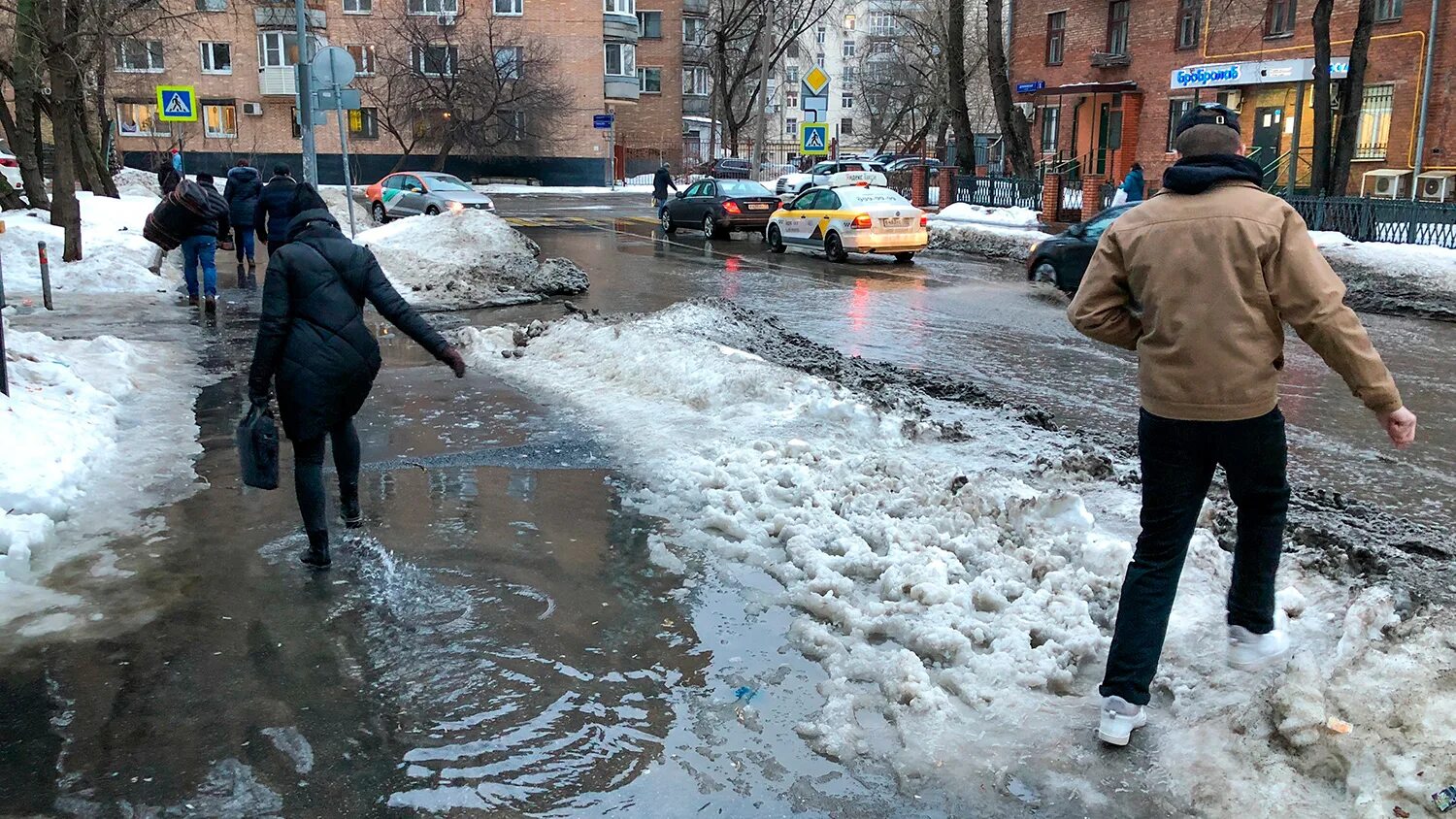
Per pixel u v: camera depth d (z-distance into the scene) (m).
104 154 32.00
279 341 4.67
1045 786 3.20
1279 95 29.50
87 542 5.08
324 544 4.82
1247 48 29.89
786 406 7.52
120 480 5.98
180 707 3.64
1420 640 3.48
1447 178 24.95
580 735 3.53
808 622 4.28
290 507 5.68
